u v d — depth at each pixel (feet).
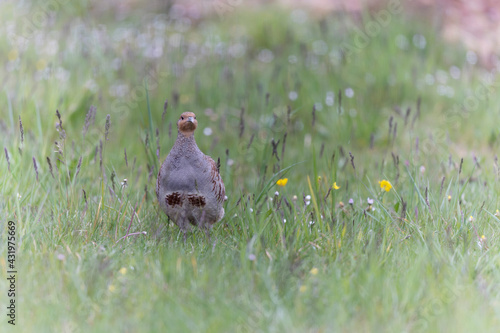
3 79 46.03
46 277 24.43
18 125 39.22
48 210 31.30
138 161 39.73
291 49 56.54
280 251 26.91
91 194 34.04
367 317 21.99
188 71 52.60
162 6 66.80
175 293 23.32
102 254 26.53
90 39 56.34
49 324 21.59
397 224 29.63
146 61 53.52
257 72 53.26
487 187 34.42
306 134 45.44
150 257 26.40
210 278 24.48
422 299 22.99
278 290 23.71
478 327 21.03
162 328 21.33
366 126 45.39
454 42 58.70
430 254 25.89
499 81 51.31
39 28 58.85
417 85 50.98
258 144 42.09
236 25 61.82
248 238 27.86
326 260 26.78
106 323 21.53
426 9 63.77
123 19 64.80
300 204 32.50
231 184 35.73
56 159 35.94
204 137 43.37
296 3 65.21
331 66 52.34
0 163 33.24
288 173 38.09
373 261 24.97
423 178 34.58
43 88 44.37
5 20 59.11
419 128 46.01
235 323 21.58
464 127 46.11
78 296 23.27
